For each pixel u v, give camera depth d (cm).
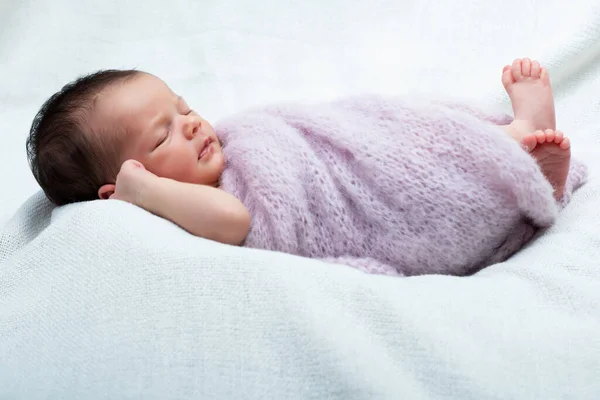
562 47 119
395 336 64
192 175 93
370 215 86
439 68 131
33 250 82
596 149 109
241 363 62
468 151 83
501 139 83
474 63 131
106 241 75
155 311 67
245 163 89
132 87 96
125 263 72
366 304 66
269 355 62
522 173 81
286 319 64
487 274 78
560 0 131
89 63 147
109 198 91
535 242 86
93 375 65
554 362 64
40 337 71
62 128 96
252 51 145
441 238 84
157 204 85
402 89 131
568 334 66
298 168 88
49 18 152
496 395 60
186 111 100
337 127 90
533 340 65
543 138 84
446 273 87
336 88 135
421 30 139
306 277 67
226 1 152
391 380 60
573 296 71
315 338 62
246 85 139
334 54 142
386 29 143
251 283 66
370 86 133
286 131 92
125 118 93
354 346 61
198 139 94
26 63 145
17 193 120
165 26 151
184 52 146
